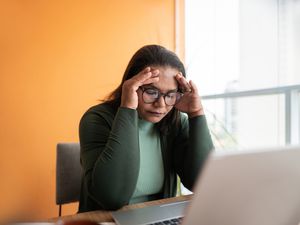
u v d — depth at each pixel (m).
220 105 1.98
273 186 0.44
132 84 0.87
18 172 1.94
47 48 2.01
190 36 2.61
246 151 0.39
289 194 0.47
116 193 0.79
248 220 0.46
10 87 1.90
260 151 0.40
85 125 0.95
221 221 0.43
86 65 2.14
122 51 2.29
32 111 1.97
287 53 1.99
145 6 2.39
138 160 0.84
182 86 0.97
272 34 2.07
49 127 2.03
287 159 0.43
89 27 2.15
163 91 0.92
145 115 0.94
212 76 2.41
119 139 0.82
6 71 1.88
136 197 0.97
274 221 0.49
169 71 0.92
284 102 1.51
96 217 0.72
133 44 2.34
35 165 1.99
